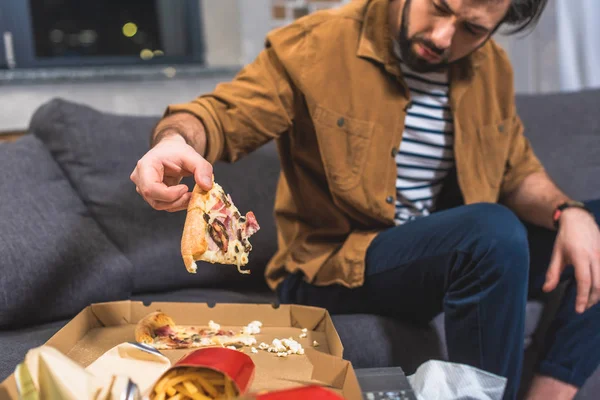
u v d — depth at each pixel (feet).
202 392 2.10
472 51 3.87
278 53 3.89
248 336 3.00
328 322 3.03
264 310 3.21
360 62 3.94
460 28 3.63
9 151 4.48
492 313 3.29
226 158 3.68
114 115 5.09
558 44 7.43
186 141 3.14
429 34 3.65
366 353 3.68
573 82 7.47
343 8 4.17
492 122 4.37
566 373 3.72
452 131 4.18
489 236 3.27
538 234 4.28
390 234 3.78
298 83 3.85
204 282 4.81
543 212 4.23
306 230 4.20
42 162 4.57
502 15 3.64
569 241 3.76
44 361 1.84
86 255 4.14
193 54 8.07
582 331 3.73
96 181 4.71
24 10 6.95
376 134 3.95
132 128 5.01
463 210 3.51
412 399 2.29
